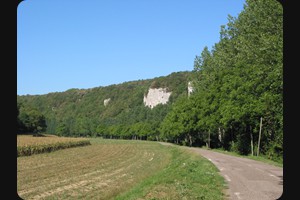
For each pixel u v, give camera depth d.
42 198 15.70
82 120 176.75
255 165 23.06
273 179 15.84
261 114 35.78
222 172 18.48
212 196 11.37
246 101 38.19
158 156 44.22
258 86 36.97
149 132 134.50
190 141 74.31
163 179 14.62
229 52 54.25
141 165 32.22
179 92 161.50
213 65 61.41
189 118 69.31
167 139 111.38
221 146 57.50
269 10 32.53
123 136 158.88
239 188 13.22
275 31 32.69
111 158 42.78
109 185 19.48
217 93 54.50
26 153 48.09
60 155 48.41
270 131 35.94
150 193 11.63
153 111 151.88
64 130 173.50
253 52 37.34
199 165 21.78
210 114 55.53
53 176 24.39
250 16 41.72
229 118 40.56
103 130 170.00
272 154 31.67
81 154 50.75
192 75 70.50
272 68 31.58
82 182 21.06
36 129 114.94
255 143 40.03
